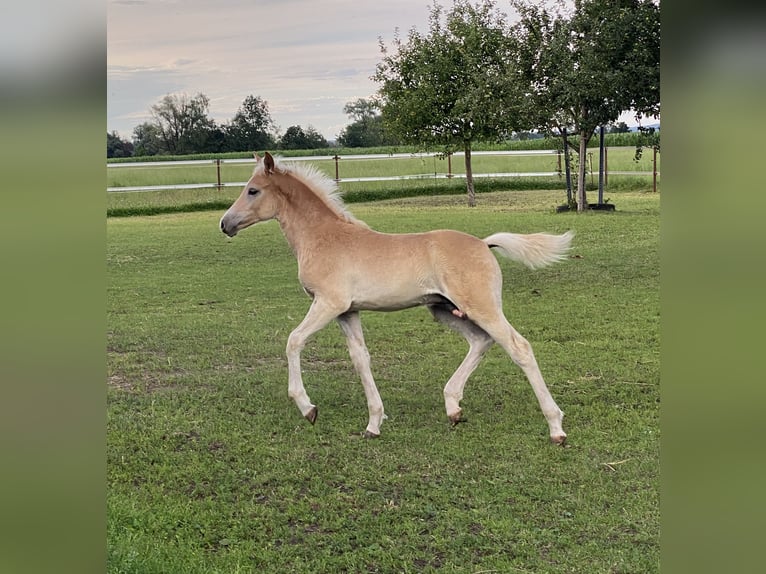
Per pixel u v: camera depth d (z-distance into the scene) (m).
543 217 15.75
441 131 20.80
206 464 4.55
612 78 15.18
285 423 5.19
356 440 4.88
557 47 15.95
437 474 4.35
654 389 5.63
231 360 6.75
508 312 8.05
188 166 27.23
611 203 18.58
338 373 6.33
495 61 20.08
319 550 3.57
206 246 13.39
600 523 3.73
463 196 22.38
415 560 3.46
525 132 20.66
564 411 5.25
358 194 22.64
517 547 3.53
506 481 4.22
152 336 7.52
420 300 4.90
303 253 5.04
